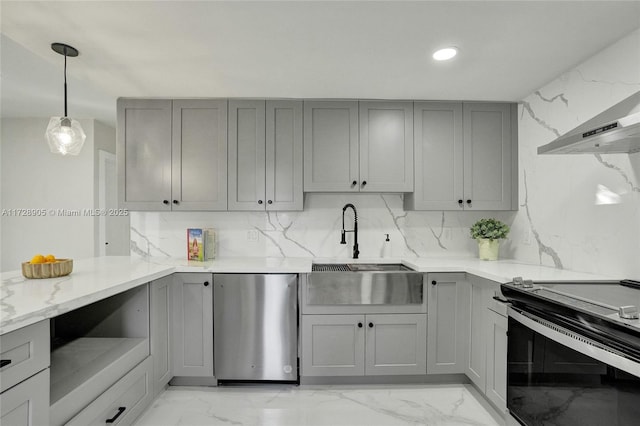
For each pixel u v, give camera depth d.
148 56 1.88
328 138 2.56
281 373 2.24
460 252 2.89
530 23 1.56
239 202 2.55
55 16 1.50
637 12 1.47
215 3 1.42
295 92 2.42
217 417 1.92
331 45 1.77
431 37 1.69
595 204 1.87
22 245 3.86
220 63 1.97
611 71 1.75
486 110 2.59
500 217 2.83
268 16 1.51
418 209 2.57
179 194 2.54
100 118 3.88
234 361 2.24
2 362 1.01
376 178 2.57
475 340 2.14
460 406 2.04
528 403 1.50
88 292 1.36
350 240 2.89
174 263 2.42
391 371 2.25
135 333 1.96
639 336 0.95
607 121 1.31
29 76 2.72
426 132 2.58
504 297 1.79
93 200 3.90
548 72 2.08
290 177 2.55
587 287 1.54
